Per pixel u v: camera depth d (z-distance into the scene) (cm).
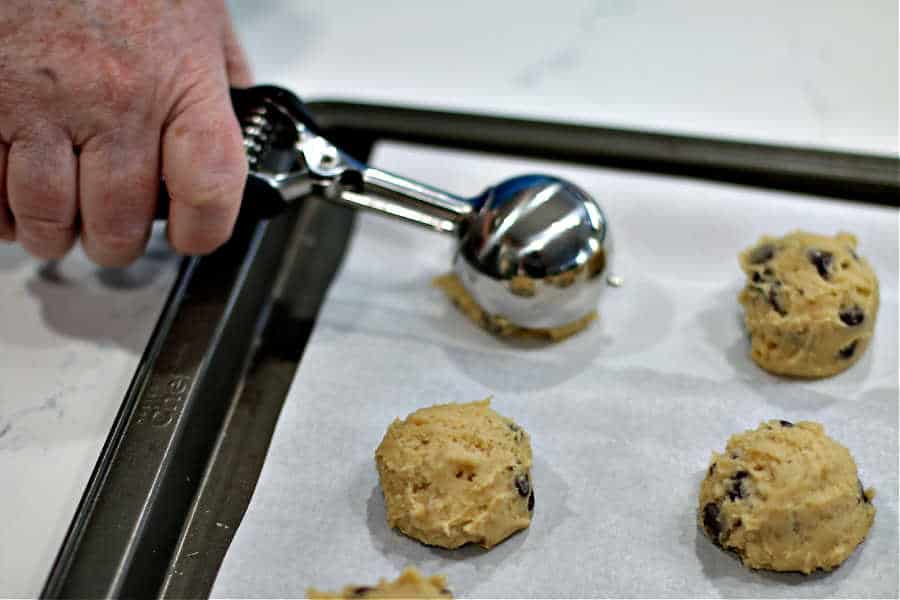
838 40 51
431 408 37
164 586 36
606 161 45
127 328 41
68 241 39
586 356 40
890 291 41
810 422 37
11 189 37
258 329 42
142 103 36
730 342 40
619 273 42
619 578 35
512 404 39
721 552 36
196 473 38
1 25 35
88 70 35
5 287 42
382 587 34
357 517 37
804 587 35
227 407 40
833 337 38
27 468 37
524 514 36
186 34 37
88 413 39
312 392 39
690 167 44
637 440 38
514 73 51
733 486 35
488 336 41
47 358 40
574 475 37
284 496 37
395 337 41
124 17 36
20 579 35
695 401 39
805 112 48
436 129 46
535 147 45
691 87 49
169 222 38
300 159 39
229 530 37
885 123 47
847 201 43
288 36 53
